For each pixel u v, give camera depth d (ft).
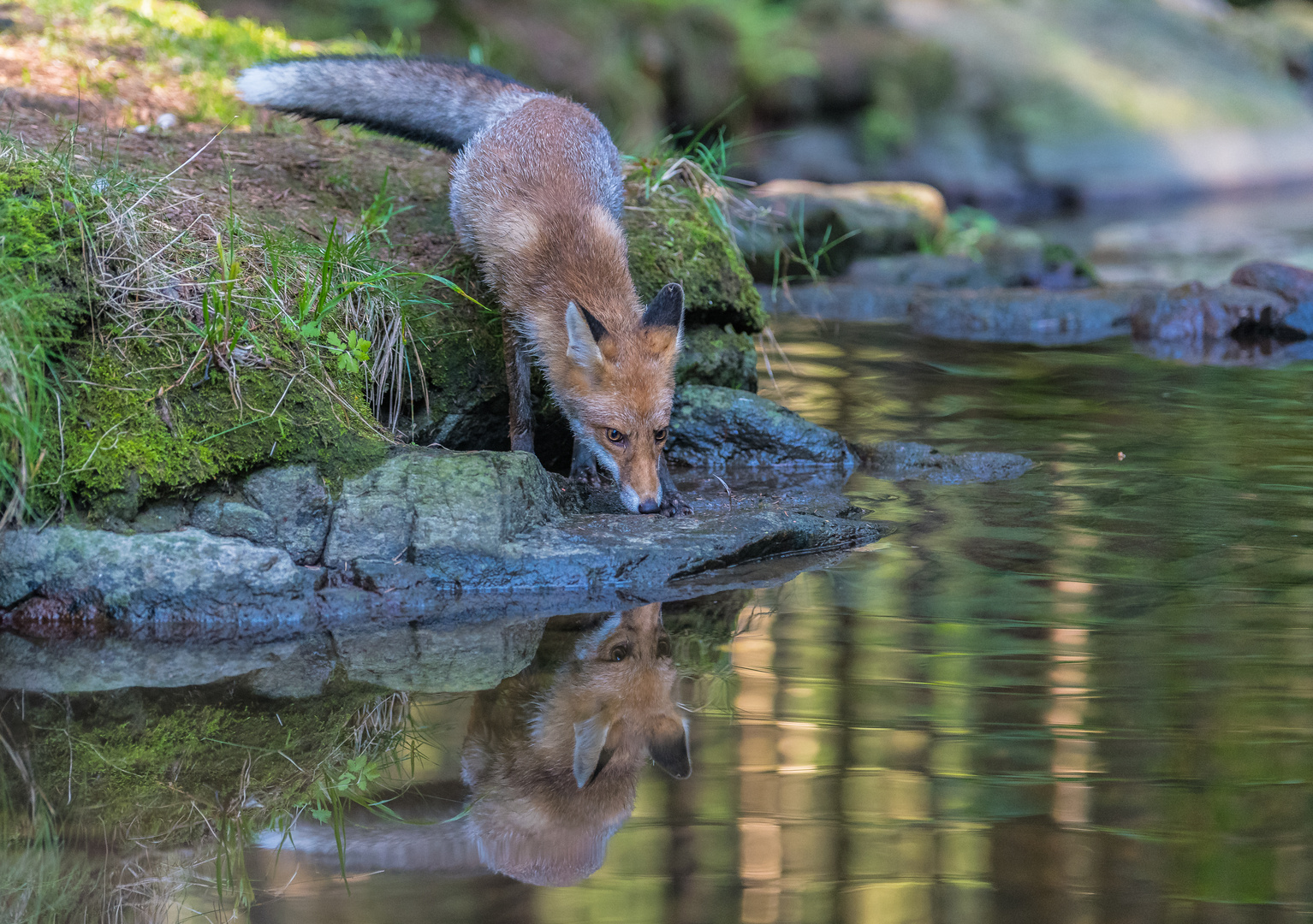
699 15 97.55
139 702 20.44
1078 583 24.99
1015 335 52.80
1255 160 109.09
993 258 64.54
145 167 33.71
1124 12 118.83
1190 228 85.15
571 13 90.48
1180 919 14.10
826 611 23.94
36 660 22.16
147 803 17.25
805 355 47.55
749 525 28.09
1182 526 28.43
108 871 15.52
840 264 63.57
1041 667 20.84
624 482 29.40
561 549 26.20
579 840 16.07
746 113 99.71
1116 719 18.89
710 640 22.70
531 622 24.03
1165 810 16.35
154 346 26.30
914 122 103.71
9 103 37.11
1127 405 39.91
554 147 33.30
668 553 26.53
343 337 29.40
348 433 27.17
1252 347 49.93
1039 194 101.86
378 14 78.54
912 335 52.34
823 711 19.40
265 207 33.88
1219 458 33.86
